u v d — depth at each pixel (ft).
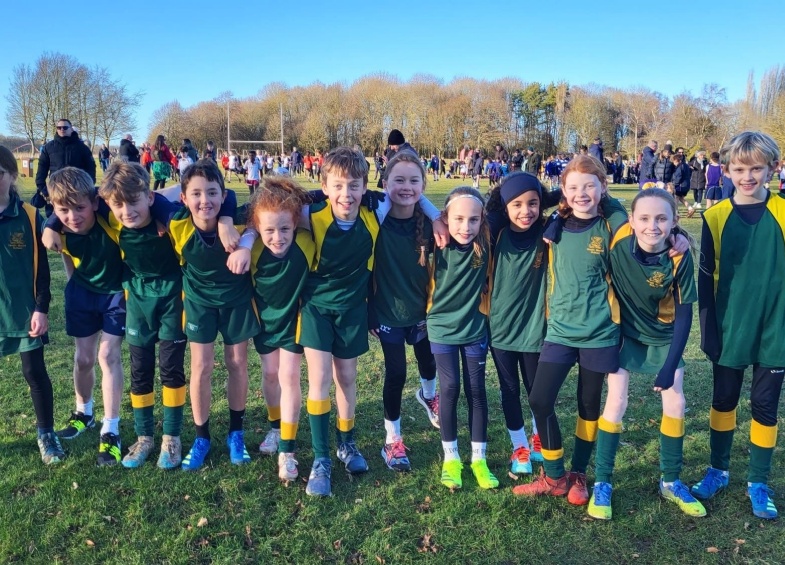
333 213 10.12
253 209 10.09
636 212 9.26
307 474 11.21
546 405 10.19
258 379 15.80
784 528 9.67
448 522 9.82
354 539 9.37
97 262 11.00
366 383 15.70
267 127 209.67
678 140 146.10
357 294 10.69
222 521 9.72
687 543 9.36
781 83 179.83
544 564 8.93
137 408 11.45
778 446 12.16
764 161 9.41
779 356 9.70
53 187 10.12
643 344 9.98
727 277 9.89
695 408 14.20
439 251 10.55
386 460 11.59
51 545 9.07
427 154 189.37
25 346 11.10
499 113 190.70
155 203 10.41
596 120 185.16
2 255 10.73
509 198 10.12
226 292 10.68
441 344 10.77
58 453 11.46
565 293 9.97
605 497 10.09
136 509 9.93
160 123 197.26
